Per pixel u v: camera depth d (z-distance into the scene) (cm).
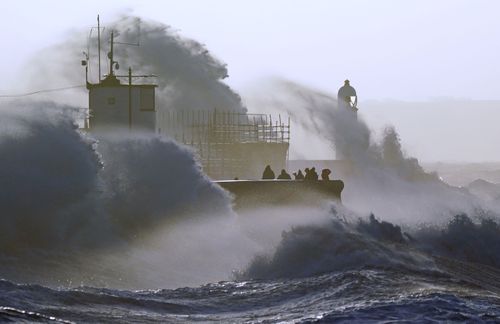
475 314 6262
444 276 7744
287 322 5981
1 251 7419
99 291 6469
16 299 5872
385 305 6388
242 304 6581
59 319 5594
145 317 5988
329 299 6706
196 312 6294
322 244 8412
